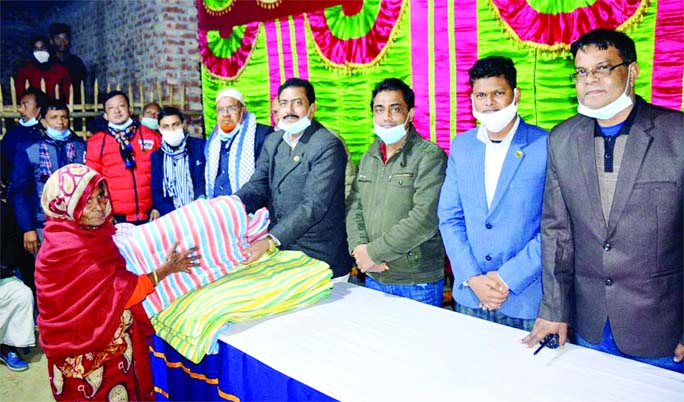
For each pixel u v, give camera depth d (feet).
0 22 28.99
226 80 12.32
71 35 26.78
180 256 5.37
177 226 5.43
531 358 4.36
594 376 4.03
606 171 4.67
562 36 7.13
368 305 5.75
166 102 17.78
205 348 5.01
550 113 7.41
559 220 4.99
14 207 10.99
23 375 9.70
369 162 7.18
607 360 4.30
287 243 6.57
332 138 7.14
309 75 10.61
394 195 6.73
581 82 4.55
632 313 4.66
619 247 4.63
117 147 11.36
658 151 4.41
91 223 5.08
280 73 11.16
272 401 4.50
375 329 5.06
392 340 4.78
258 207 7.86
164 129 11.10
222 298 5.24
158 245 5.36
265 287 5.48
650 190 4.44
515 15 7.57
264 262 6.03
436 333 4.91
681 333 4.67
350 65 9.84
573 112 7.22
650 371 4.09
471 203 5.92
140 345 5.59
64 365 5.17
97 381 5.26
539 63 7.42
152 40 18.86
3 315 9.70
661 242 4.49
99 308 5.01
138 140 11.59
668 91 6.33
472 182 5.91
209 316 5.07
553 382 3.95
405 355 4.46
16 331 9.77
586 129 4.79
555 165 4.98
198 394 5.47
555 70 7.29
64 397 5.24
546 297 4.91
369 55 9.52
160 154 11.38
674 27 6.22
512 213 5.66
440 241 6.99
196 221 5.48
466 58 8.29
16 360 9.95
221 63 12.35
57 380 5.24
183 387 5.74
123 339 5.40
